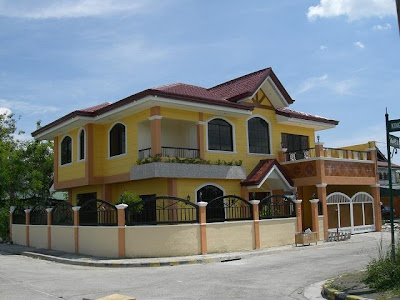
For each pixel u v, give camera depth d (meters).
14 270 15.08
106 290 10.86
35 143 30.06
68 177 25.28
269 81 24.17
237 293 10.21
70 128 24.88
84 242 18.70
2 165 26.66
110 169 23.05
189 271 13.73
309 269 13.51
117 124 22.83
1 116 34.50
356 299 8.95
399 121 10.38
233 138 22.86
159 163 19.19
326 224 22.53
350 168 24.80
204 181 21.06
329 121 27.09
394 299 8.56
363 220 26.14
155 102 19.30
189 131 22.66
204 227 17.31
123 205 17.08
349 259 15.39
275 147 24.86
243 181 22.38
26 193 28.31
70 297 10.06
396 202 40.12
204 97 20.61
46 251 20.58
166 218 19.66
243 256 16.94
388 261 10.27
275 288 10.79
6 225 26.42
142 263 15.48
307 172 23.20
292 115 24.77
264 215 19.73
